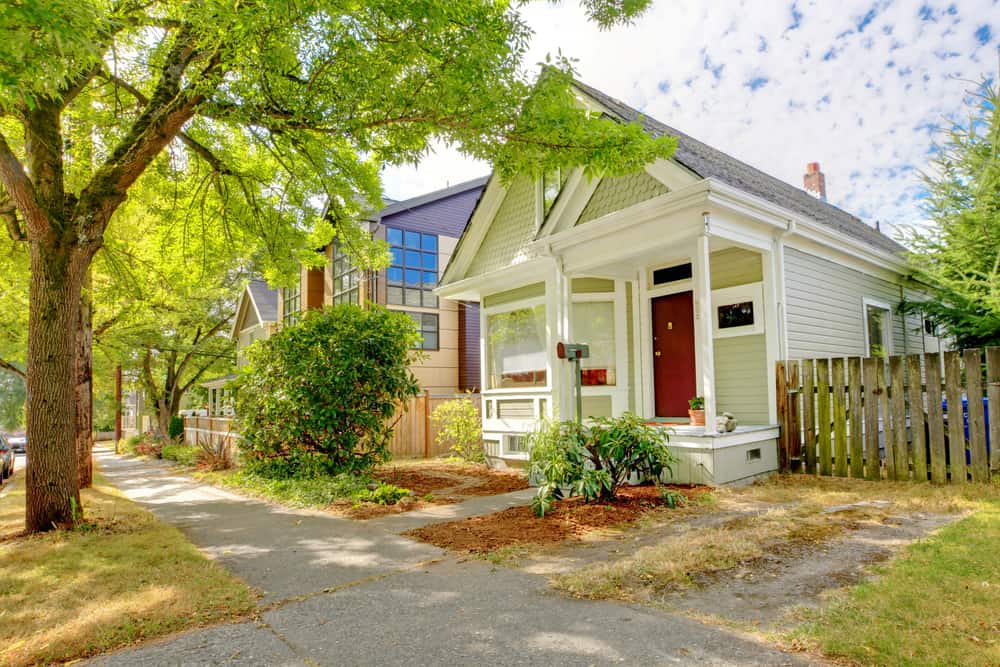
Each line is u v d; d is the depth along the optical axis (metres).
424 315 18.02
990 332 9.16
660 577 3.79
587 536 5.01
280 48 5.02
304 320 9.45
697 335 8.79
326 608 3.51
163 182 9.46
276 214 9.55
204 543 5.33
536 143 6.11
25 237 6.96
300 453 8.90
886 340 10.92
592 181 9.06
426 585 3.89
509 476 9.19
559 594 3.61
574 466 6.03
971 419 6.35
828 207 14.99
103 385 28.16
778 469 7.82
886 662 2.47
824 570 3.79
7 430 42.88
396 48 5.36
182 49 6.48
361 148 6.41
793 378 7.76
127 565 4.45
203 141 8.99
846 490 6.52
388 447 13.22
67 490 5.97
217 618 3.37
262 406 9.19
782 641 2.77
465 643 2.93
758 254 8.23
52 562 4.54
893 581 3.43
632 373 9.66
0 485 13.23
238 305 25.92
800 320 8.49
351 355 8.81
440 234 18.84
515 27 5.70
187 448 16.52
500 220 11.60
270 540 5.38
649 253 8.88
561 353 6.65
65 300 6.02
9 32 3.50
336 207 9.55
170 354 26.31
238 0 4.99
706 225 6.99
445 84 5.50
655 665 2.60
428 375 17.84
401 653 2.84
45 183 5.98
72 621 3.30
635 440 6.15
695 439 7.09
